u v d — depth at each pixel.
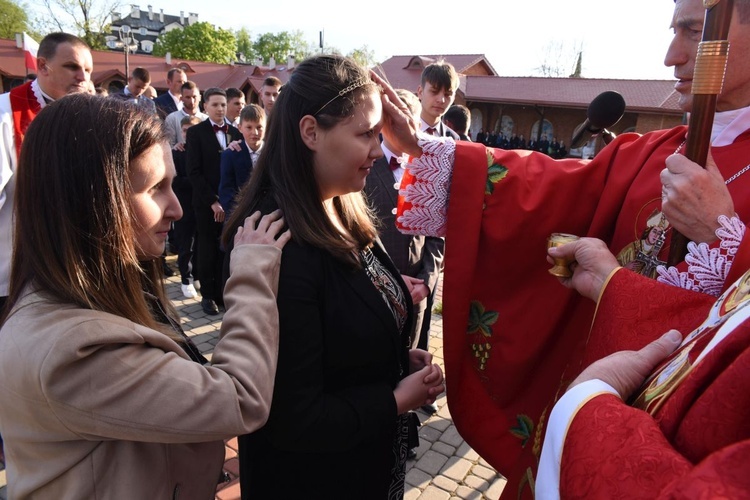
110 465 0.87
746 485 0.49
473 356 1.55
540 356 1.48
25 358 0.78
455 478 2.59
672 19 1.23
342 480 1.25
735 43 1.12
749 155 1.19
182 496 0.97
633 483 0.61
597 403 0.75
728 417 0.58
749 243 0.98
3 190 2.41
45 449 0.85
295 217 1.12
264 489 1.25
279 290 1.07
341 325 1.14
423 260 2.72
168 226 1.03
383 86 1.51
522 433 1.49
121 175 0.88
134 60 25.03
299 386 1.07
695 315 0.96
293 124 1.13
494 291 1.52
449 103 3.27
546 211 1.44
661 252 1.25
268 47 55.88
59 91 2.72
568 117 17.20
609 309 1.06
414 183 1.56
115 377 0.81
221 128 4.42
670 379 0.74
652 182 1.29
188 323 4.16
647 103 14.55
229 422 0.88
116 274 0.90
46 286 0.86
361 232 1.34
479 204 1.49
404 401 1.23
